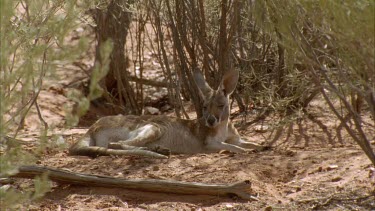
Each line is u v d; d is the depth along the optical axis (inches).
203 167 438.3
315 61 331.9
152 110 743.1
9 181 401.4
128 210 370.9
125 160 458.0
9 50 286.7
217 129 544.1
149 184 391.5
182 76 604.4
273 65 644.7
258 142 553.0
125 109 736.3
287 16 313.3
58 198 387.2
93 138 521.0
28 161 300.8
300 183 411.2
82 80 786.8
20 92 289.9
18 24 336.2
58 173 397.4
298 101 603.2
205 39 598.5
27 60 291.0
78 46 279.0
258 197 390.3
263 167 439.8
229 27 617.0
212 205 381.1
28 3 324.2
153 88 813.2
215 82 603.2
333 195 381.4
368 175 403.2
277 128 574.6
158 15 619.2
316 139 536.7
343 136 533.0
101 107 775.1
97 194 392.5
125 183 395.2
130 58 842.8
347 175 413.4
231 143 555.8
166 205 378.6
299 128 569.6
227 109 547.2
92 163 453.4
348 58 311.0
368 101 322.0
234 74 550.6
